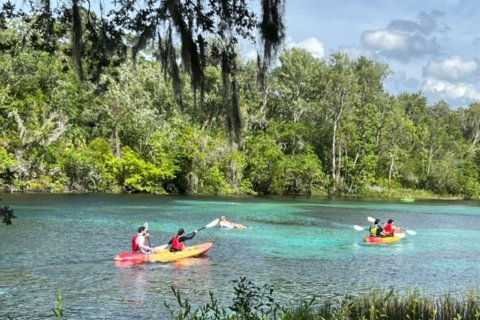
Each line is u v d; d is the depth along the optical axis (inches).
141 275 563.5
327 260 681.0
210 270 597.0
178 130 2038.6
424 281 573.0
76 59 291.7
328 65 2588.6
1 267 577.9
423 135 2977.4
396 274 605.9
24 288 490.9
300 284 539.8
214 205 1488.7
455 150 3004.4
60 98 1622.8
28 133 1589.6
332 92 2519.7
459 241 906.1
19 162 1558.8
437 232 1043.3
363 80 2920.8
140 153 1995.6
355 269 626.8
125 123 1948.8
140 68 2042.3
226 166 2075.5
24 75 1622.8
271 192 2298.2
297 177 2346.2
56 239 763.4
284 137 2444.6
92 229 882.1
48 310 421.7
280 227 1015.6
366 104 2748.5
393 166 2770.7
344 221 1160.2
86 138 1889.8
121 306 440.5
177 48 334.3
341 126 2561.5
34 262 605.3
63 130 1628.9
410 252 770.2
